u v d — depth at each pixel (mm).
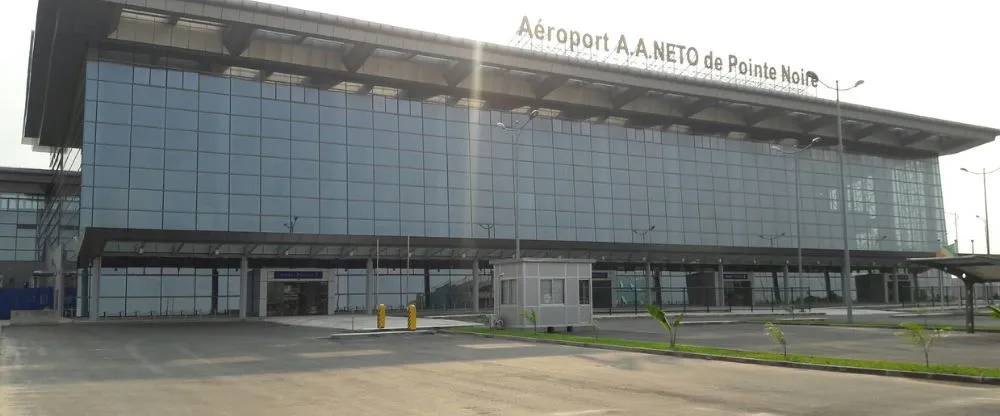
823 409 11383
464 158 62688
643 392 13289
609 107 69250
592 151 69312
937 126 81625
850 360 17984
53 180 72188
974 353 21094
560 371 16797
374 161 58531
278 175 54406
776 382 14719
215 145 52438
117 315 50938
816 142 83625
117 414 10984
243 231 52250
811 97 72438
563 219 66250
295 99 56156
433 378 15492
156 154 50250
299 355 21219
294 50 54750
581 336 28219
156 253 49219
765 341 25984
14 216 81062
